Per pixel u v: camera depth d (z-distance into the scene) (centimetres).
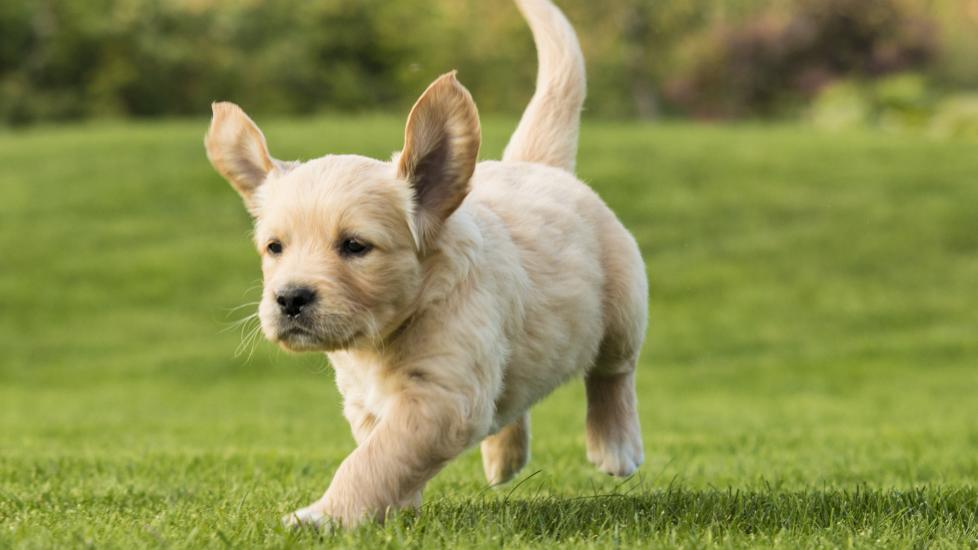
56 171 2559
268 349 1814
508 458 582
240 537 397
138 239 2208
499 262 443
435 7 4384
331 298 407
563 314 474
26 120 4134
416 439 413
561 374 485
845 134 2872
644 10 4088
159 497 530
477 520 429
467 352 420
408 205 420
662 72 4150
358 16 4412
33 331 1858
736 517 438
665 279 2003
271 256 427
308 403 1472
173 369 1711
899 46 4019
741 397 1465
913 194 2319
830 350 1745
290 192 423
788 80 4112
